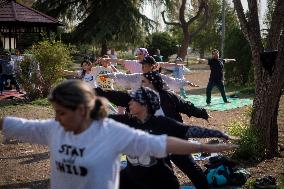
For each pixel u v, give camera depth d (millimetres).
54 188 2875
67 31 38188
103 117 2766
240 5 8180
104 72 9805
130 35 35219
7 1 22344
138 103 4172
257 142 7938
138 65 9758
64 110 2605
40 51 15242
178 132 4168
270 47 8109
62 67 15422
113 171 2775
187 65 46000
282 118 12617
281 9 7992
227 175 6410
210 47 51938
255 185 6402
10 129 3031
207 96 15672
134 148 2789
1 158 7961
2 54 17922
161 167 4262
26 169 7375
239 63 22641
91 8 36594
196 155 7961
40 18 22484
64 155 2770
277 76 7812
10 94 16062
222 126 11430
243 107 15094
